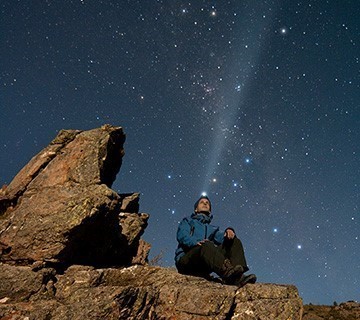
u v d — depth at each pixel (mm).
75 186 5949
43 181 6133
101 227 5926
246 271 5629
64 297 4680
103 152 6477
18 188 6176
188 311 4875
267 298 5043
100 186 5891
